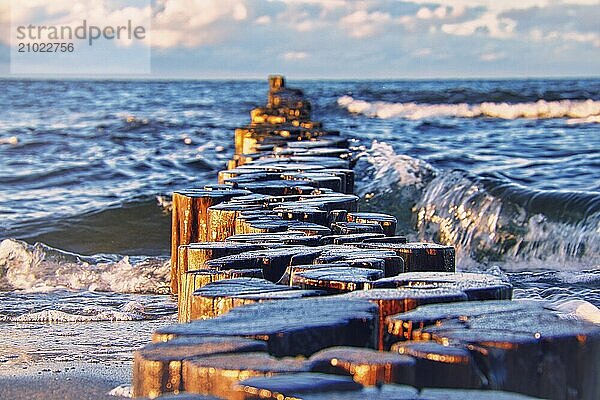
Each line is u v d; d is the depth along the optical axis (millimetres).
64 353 6535
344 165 12352
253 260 5383
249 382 2758
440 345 3236
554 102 45250
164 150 30609
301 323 3498
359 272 4762
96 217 15180
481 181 14039
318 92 76188
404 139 28734
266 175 10422
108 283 10398
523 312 3717
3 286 10359
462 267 12680
